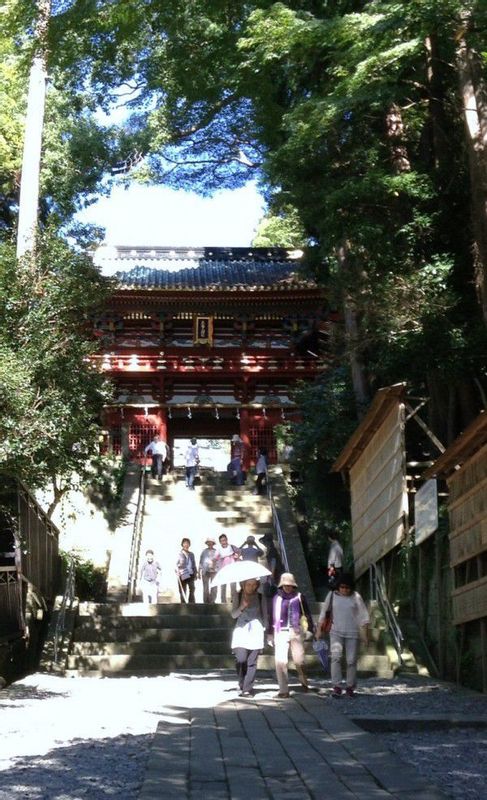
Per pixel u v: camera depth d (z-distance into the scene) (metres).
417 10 14.66
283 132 27.97
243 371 39.09
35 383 14.36
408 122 19.58
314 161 19.33
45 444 13.84
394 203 18.50
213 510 28.62
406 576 18.47
